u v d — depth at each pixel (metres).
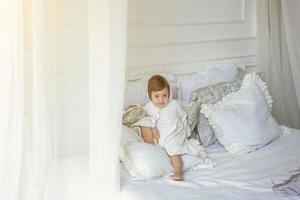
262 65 3.31
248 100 2.79
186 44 3.01
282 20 3.20
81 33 1.96
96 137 1.94
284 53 3.28
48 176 1.94
